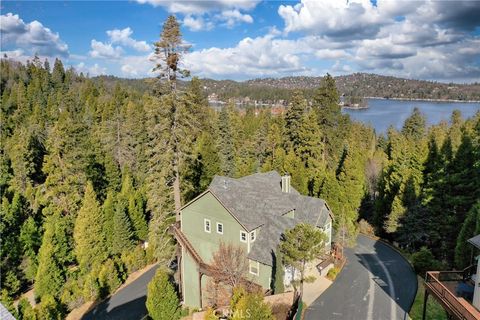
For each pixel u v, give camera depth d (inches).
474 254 984.3
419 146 1734.7
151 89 1110.4
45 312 942.4
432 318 840.9
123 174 2039.9
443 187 1304.1
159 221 1202.0
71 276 1311.5
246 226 1013.2
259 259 998.4
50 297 1055.6
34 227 1419.8
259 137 2384.4
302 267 900.0
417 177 1528.1
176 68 1104.2
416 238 1317.7
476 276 687.7
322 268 1117.7
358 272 1144.8
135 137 2236.7
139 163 2160.4
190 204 1144.2
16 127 2847.0
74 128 1847.9
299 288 1021.2
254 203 1161.4
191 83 2411.4
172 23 1076.5
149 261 1441.9
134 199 1627.7
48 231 1310.3
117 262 1327.5
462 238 1034.7
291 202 1277.1
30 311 911.7
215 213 1082.7
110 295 1195.9
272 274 979.9
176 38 1081.4
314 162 1975.9
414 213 1333.7
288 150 2151.8
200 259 1087.0
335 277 1099.3
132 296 1182.3
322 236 892.6
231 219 1044.5
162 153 1144.8
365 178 1915.6
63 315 1047.6
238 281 941.2
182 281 1166.3
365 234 1588.3
